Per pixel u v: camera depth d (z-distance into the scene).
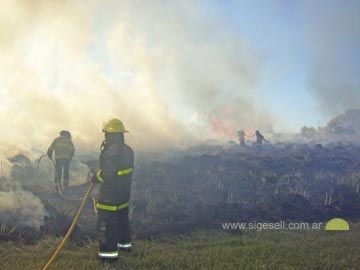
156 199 9.95
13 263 5.61
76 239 6.86
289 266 5.56
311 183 11.96
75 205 9.01
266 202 9.68
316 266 5.57
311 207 9.51
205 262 5.66
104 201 5.63
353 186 11.59
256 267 5.45
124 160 5.81
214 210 8.88
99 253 5.62
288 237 7.35
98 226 5.64
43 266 5.44
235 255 6.04
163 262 5.64
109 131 5.79
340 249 6.41
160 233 7.39
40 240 6.79
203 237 7.32
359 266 5.64
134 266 5.51
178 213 8.62
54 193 10.05
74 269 5.31
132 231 7.44
